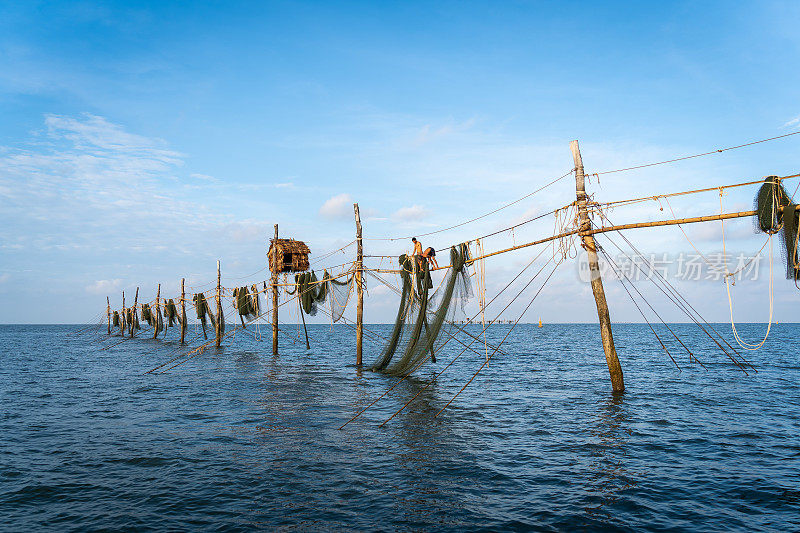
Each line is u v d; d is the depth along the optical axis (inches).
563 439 491.5
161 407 669.3
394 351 995.9
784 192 456.8
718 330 5128.0
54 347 2196.1
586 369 1171.3
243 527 287.4
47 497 336.2
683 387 842.2
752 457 429.1
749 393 774.5
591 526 290.0
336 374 1040.8
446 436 502.9
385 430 529.3
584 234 651.5
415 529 285.4
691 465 406.9
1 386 897.5
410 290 874.1
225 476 376.8
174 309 2143.2
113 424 561.9
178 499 331.3
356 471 388.5
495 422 571.2
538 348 2048.5
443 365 1278.3
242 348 1939.0
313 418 590.9
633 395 757.9
